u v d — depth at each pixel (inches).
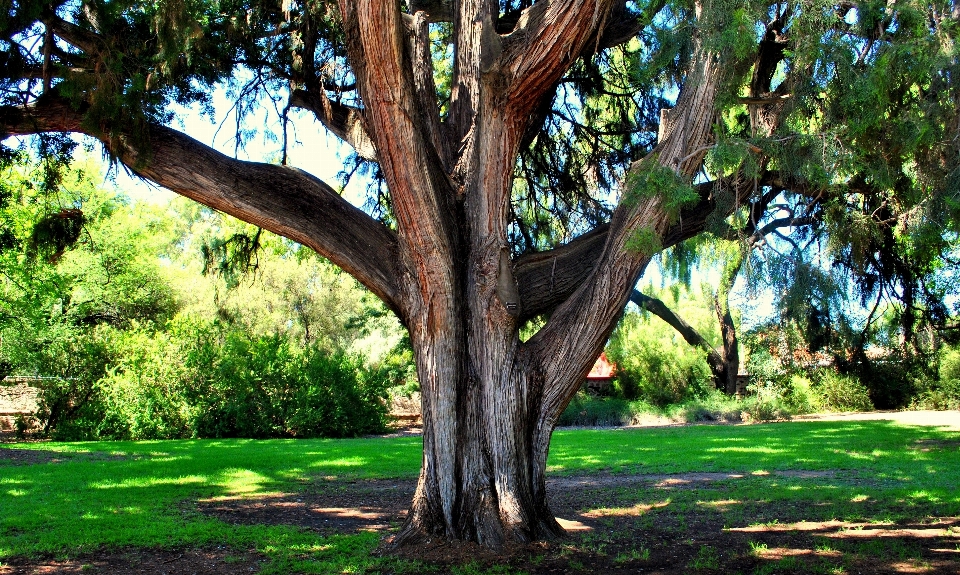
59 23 275.3
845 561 249.9
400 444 705.0
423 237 259.4
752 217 269.0
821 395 1163.3
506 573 233.3
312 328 1299.2
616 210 276.5
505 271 273.7
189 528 307.0
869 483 429.4
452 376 268.2
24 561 255.6
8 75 282.5
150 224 1464.1
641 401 1125.7
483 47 259.0
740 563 249.8
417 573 237.1
